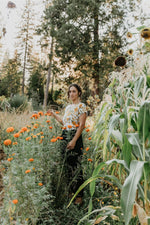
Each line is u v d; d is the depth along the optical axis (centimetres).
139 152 121
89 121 313
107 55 1395
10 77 3066
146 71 153
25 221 131
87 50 1383
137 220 131
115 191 193
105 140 164
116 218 139
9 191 133
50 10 1459
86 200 195
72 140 207
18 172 145
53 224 156
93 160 216
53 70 1555
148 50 171
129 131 140
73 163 212
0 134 310
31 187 143
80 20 1470
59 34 1352
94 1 1341
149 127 116
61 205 189
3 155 232
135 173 107
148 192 124
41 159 181
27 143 179
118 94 183
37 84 2880
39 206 141
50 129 223
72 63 1497
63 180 201
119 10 1477
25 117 409
